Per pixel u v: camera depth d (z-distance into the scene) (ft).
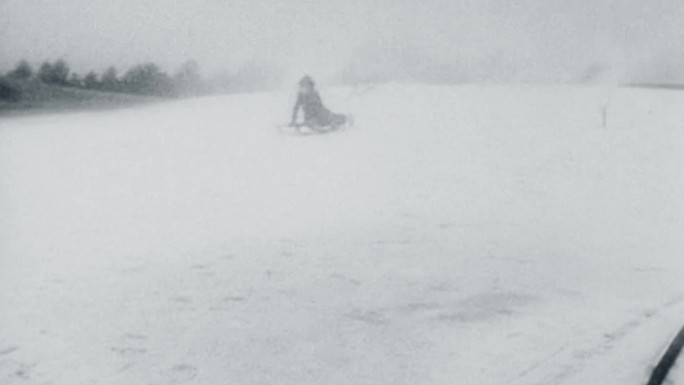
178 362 16.61
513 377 15.76
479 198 36.11
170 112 73.56
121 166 44.60
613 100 66.13
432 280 23.31
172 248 26.73
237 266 24.59
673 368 15.83
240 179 40.42
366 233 29.45
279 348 17.54
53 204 33.94
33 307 20.20
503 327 19.03
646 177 39.50
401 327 19.02
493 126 56.90
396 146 50.52
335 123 56.54
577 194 36.73
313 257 25.93
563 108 63.41
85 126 64.23
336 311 20.27
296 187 38.70
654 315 19.88
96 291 21.68
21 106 83.82
